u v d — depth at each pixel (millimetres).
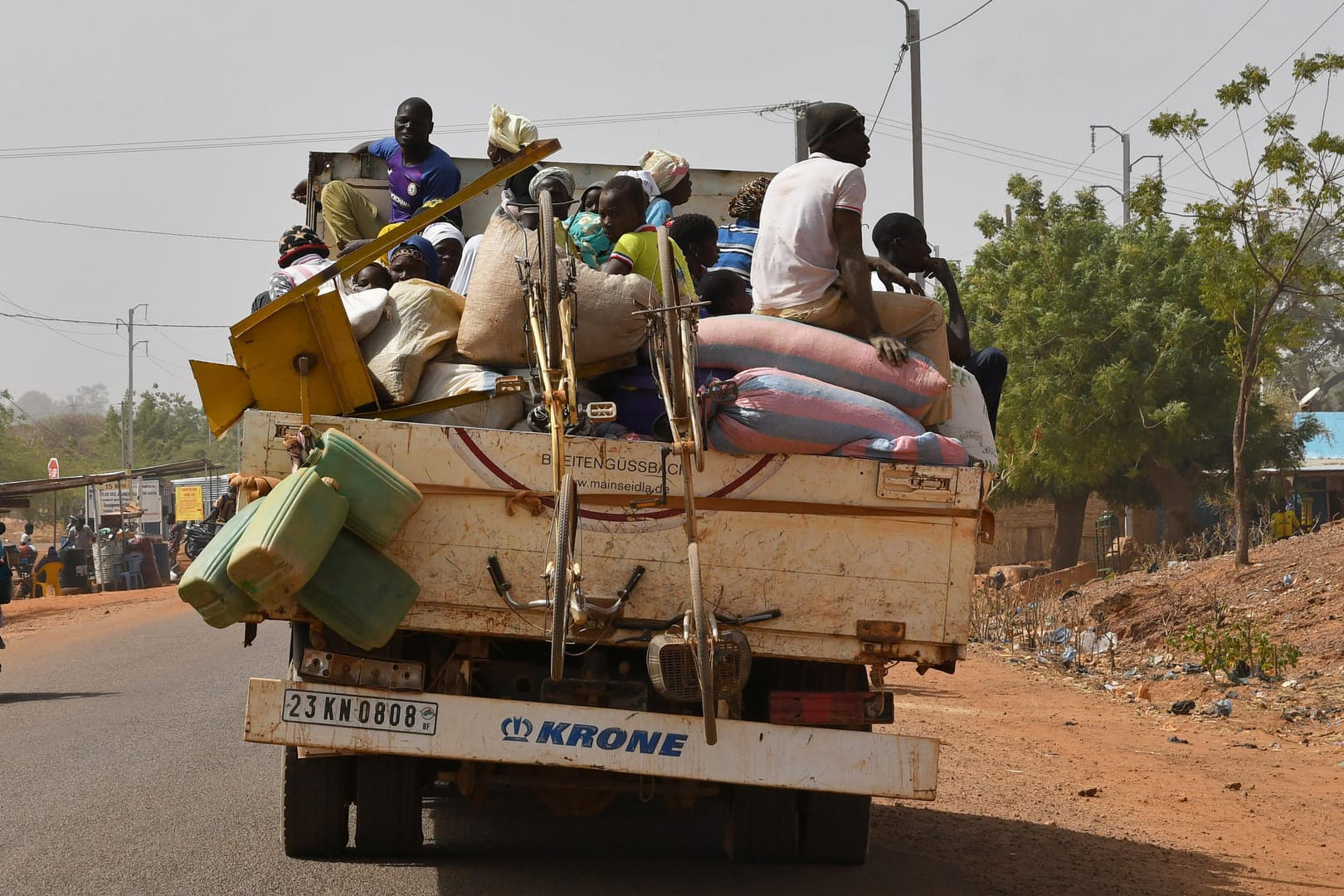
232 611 8375
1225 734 20016
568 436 8719
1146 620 32656
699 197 18547
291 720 8586
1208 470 58938
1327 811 14672
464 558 8719
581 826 11953
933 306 9812
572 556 7801
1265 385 95125
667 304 8297
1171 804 14664
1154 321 55219
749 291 13305
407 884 9500
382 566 8438
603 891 9383
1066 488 59469
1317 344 137125
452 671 9102
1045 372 55719
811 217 9742
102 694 20844
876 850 11195
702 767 8656
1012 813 13414
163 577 74625
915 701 22234
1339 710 21203
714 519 8766
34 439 184375
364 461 8266
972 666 28031
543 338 8992
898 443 8750
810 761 8727
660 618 8742
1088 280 55062
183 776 13727
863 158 10836
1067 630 31297
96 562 66438
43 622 38250
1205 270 38062
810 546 8805
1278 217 36188
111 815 11812
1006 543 72500
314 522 7980
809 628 8812
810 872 10227
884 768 8750
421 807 10398
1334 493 74625
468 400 9234
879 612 8844
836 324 9836
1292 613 28922
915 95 43188
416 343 9672
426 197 16797
